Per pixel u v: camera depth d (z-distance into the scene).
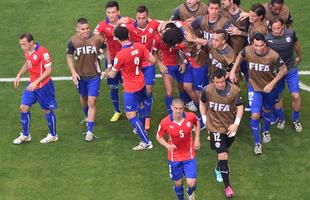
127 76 45.84
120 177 44.31
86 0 67.69
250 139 48.06
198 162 45.78
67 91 54.62
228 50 45.62
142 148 47.09
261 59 44.16
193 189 40.31
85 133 49.25
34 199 42.44
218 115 41.88
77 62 47.72
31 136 49.12
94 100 47.97
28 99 47.00
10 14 65.56
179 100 38.41
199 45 47.41
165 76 48.81
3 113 51.78
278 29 45.22
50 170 45.25
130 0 67.25
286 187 42.84
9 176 44.75
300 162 45.19
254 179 43.75
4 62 58.56
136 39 48.06
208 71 47.72
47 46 60.75
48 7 66.56
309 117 50.09
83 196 42.59
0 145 48.06
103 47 48.97
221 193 42.66
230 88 41.16
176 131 39.06
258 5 46.66
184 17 50.28
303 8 64.50
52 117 47.72
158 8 65.62
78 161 46.12
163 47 48.16
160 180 43.94
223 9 48.75
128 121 50.88
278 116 48.59
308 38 60.12
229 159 45.88
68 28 63.12
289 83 47.50
